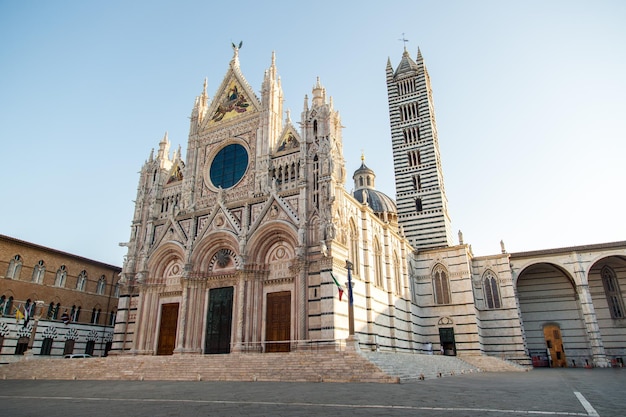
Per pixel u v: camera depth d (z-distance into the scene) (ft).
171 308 171.63
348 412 48.37
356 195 268.62
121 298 180.45
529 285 244.83
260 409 51.80
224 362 118.21
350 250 158.61
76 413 50.34
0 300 185.88
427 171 255.50
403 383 91.04
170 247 177.06
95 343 225.15
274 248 157.17
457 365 161.89
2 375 142.61
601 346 202.80
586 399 61.87
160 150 205.16
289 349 141.79
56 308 208.33
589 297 209.97
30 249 200.75
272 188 160.76
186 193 187.01
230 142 187.32
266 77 186.70
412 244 243.81
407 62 287.89
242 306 150.10
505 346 207.21
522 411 49.01
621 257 218.38
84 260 225.35
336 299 135.85
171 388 84.79
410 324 195.00
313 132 161.89
